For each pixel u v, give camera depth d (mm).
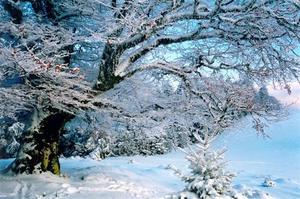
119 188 10125
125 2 8594
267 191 11234
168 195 6613
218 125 10672
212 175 6613
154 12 9883
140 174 12836
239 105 10672
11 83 10664
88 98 9875
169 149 23031
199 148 6844
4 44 9094
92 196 9172
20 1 10477
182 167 15219
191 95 11086
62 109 9969
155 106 11547
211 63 10008
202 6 8977
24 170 10492
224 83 10836
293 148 24969
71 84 9359
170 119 11383
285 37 9328
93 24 10516
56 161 11023
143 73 11484
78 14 10328
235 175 6715
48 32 9117
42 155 10680
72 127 14359
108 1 9281
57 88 9227
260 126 11055
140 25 8117
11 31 9391
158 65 10023
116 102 10758
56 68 8469
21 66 7867
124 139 21328
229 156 22062
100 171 11969
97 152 19719
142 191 10094
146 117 11008
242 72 10164
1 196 9008
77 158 17219
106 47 9555
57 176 10812
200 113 11539
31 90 9219
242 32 9078
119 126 12703
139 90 11617
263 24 8992
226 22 8914
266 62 9328
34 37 9172
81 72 11211
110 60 9617
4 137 22469
